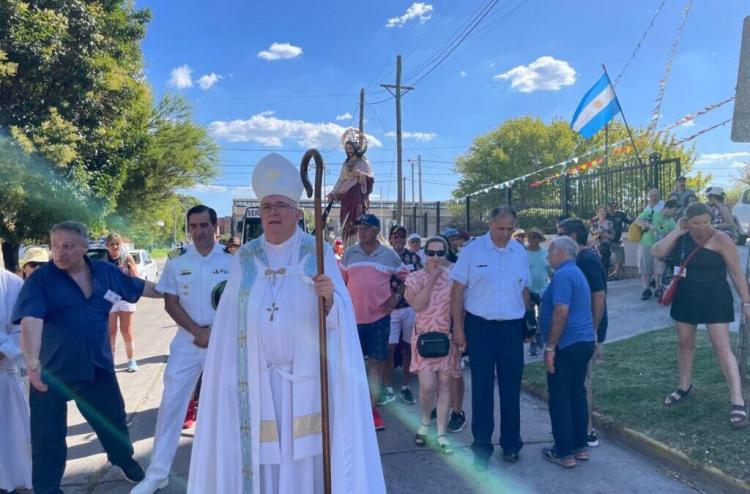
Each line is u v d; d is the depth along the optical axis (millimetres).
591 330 4656
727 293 5023
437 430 5191
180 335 4441
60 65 14781
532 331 5043
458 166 51625
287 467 2879
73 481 4641
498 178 47531
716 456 4387
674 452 4570
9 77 13773
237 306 2914
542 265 7625
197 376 4406
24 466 4340
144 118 25750
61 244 3854
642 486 4324
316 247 2846
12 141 13531
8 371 4297
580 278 4633
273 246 3004
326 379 2797
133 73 22938
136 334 11930
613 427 5230
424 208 26172
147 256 21156
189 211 4449
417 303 5031
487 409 4676
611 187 13117
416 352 5164
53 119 14484
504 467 4762
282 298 2893
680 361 5398
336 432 2859
